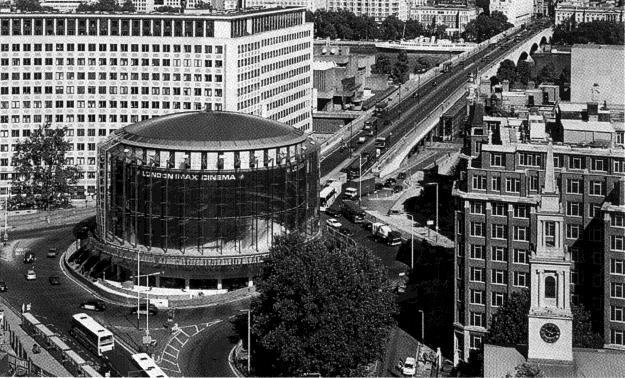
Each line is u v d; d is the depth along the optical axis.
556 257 193.25
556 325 191.88
